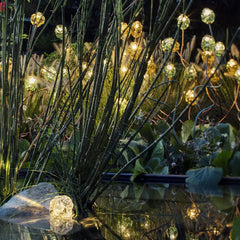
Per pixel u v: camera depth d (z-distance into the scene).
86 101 1.60
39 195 1.59
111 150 1.60
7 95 1.56
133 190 2.11
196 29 6.52
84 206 1.62
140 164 2.52
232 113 3.73
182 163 2.70
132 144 2.61
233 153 2.43
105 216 1.47
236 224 1.00
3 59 1.50
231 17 6.36
